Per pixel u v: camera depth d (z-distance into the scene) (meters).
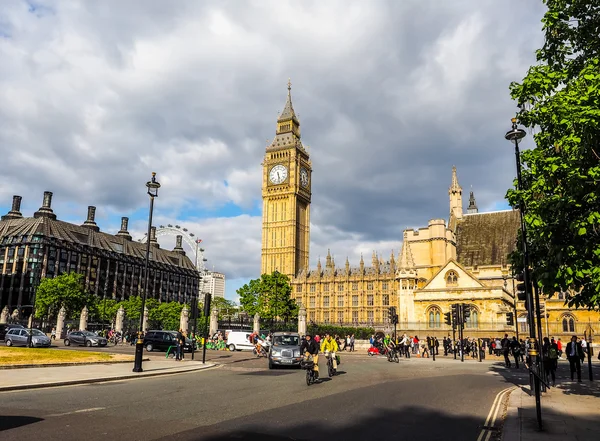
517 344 36.53
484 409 16.38
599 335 67.75
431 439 11.67
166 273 187.00
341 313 140.38
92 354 37.12
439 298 72.62
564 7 20.80
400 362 42.09
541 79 20.39
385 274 135.62
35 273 134.12
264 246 160.50
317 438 11.29
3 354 32.44
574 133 17.03
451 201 103.50
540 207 18.23
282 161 164.00
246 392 19.23
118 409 14.46
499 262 89.31
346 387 21.59
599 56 19.28
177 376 26.31
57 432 11.10
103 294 155.38
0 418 12.66
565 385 24.08
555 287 18.14
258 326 79.00
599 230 17.17
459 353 56.25
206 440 10.71
